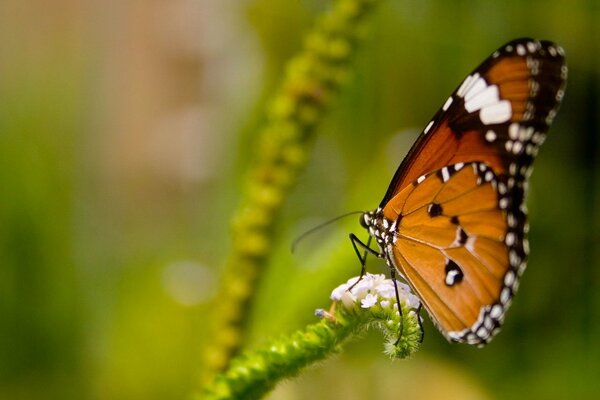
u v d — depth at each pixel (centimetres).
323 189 69
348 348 67
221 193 72
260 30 72
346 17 63
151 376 70
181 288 71
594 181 69
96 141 77
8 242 70
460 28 69
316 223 69
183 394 70
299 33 72
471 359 69
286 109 63
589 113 69
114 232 75
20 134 72
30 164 71
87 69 80
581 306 68
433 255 59
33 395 69
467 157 58
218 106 76
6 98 74
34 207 70
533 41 58
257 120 71
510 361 68
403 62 69
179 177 83
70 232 71
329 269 65
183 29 84
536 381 68
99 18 85
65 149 73
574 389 68
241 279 64
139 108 87
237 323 64
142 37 86
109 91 85
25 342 69
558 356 68
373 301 57
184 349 70
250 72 73
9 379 69
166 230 80
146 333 71
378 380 67
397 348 57
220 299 64
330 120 68
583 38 69
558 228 69
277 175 64
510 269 58
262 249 64
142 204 83
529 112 58
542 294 69
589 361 68
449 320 59
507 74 58
